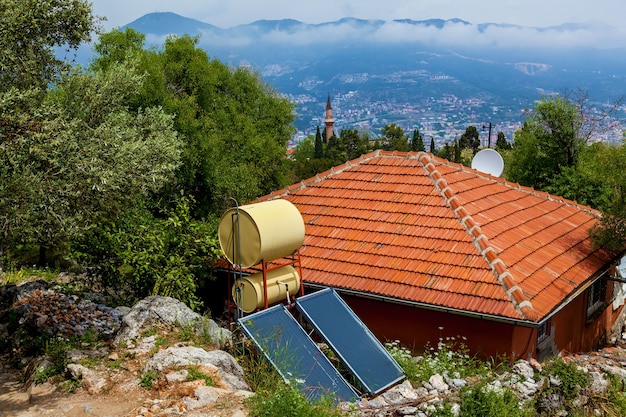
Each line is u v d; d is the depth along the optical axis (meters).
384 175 16.50
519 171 28.50
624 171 15.18
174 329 9.55
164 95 21.22
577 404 9.09
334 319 9.94
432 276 12.37
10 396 8.00
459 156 70.56
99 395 7.70
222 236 11.24
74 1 9.52
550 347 13.17
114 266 13.17
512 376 9.10
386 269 12.94
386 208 15.05
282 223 11.02
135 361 8.52
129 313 9.73
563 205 18.27
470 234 13.28
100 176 8.49
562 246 14.81
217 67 32.81
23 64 8.95
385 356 9.55
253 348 9.11
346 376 9.39
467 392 8.05
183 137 20.31
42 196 8.09
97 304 11.94
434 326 11.96
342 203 15.80
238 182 25.17
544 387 8.94
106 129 9.16
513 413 8.00
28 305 11.10
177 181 21.16
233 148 29.14
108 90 10.20
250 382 8.33
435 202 14.76
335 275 13.15
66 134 8.27
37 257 20.14
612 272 17.39
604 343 17.88
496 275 11.91
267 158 31.69
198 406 7.06
